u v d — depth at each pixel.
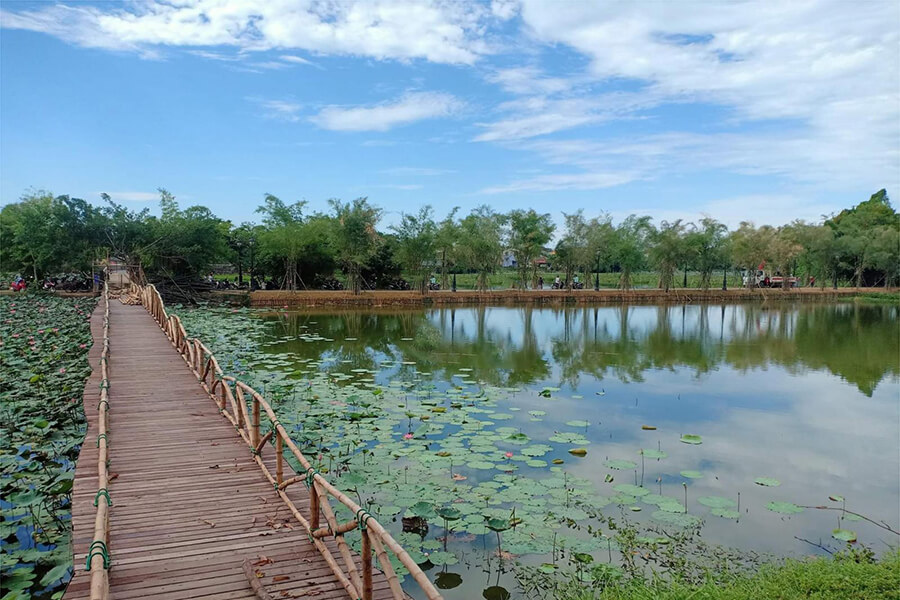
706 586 4.05
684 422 8.80
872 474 6.78
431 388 10.36
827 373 12.82
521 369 12.89
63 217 24.73
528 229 32.47
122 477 5.15
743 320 23.98
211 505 4.60
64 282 28.42
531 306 30.25
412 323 21.53
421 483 5.99
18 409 7.65
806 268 42.09
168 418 6.97
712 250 35.16
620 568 4.50
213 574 3.56
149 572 3.56
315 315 24.03
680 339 18.08
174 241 26.67
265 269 32.12
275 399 9.20
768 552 4.88
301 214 32.22
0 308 19.95
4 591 3.80
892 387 11.45
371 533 3.12
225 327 18.09
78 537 3.99
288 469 5.38
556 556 4.70
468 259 31.58
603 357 14.62
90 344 12.28
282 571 3.61
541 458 6.98
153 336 13.04
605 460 7.01
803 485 6.41
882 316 25.84
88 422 6.64
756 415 9.27
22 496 4.79
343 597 3.34
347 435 7.48
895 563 4.40
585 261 34.00
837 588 4.01
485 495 5.73
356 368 12.53
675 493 6.09
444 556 4.61
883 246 37.44
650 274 55.94
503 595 4.15
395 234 29.91
